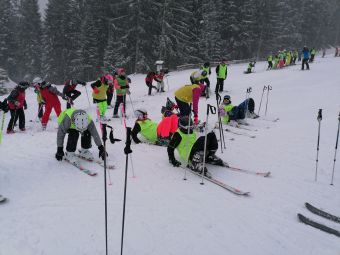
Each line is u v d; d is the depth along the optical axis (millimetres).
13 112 9195
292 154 7781
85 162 6621
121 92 11969
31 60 56719
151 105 14844
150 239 4098
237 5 45625
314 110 12836
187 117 6359
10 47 54531
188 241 4098
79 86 24469
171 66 38562
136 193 5289
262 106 14266
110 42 37625
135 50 36031
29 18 57344
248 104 11930
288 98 15531
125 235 4160
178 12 36875
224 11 44625
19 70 58250
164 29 34031
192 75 7812
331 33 85312
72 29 48812
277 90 17625
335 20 87250
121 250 3607
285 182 6102
